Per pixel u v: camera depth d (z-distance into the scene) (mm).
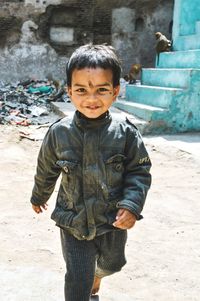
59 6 13031
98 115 1756
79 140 1834
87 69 1660
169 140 7027
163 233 3549
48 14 13047
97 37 13414
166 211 4039
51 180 2041
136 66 10992
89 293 1867
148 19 13430
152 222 3770
